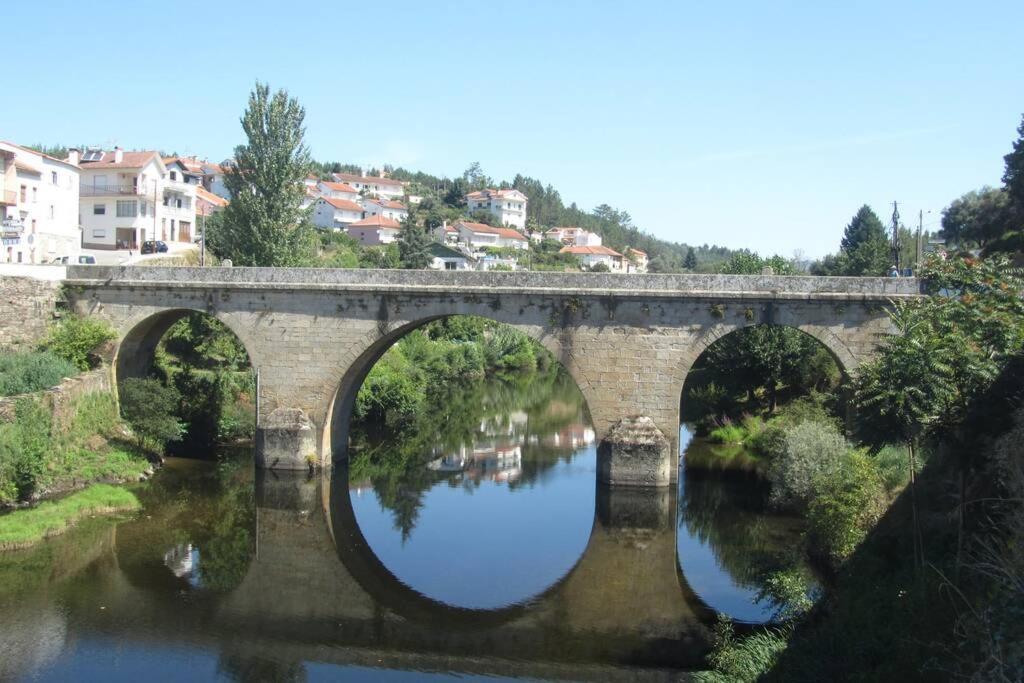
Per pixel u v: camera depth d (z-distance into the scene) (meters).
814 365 40.22
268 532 27.00
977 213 49.59
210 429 37.72
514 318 30.91
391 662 18.30
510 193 159.50
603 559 25.05
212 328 43.25
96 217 60.38
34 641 18.45
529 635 19.89
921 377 17.25
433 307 31.39
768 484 32.91
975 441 16.48
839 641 15.96
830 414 33.78
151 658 17.97
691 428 45.00
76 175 53.81
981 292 18.28
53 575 22.19
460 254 96.75
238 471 33.47
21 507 26.12
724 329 29.72
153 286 32.94
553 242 144.75
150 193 61.28
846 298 28.80
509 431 45.69
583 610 21.42
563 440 43.38
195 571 23.31
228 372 41.41
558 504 30.97
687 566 24.42
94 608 20.41
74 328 32.84
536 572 24.06
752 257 53.88
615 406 30.50
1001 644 11.06
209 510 28.52
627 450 29.95
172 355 41.22
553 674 17.83
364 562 24.73
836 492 22.47
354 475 34.62
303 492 31.34
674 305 29.97
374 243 111.31
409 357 60.19
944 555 16.81
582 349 30.55
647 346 30.19
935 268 19.61
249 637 19.33
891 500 21.31
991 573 13.20
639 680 17.55
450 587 23.02
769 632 18.53
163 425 33.44
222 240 49.06
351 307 31.91
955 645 13.13
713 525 27.95
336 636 19.61
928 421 17.34
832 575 20.95
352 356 32.03
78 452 29.94
